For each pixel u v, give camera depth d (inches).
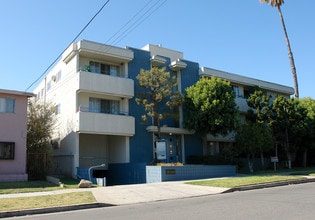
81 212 422.9
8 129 821.9
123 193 589.6
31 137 906.7
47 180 828.0
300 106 1244.5
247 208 392.5
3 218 394.3
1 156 801.6
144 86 1007.0
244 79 1378.0
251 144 1059.9
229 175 953.5
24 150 834.8
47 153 896.3
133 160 1035.3
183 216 356.2
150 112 1013.8
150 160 1071.6
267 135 1090.7
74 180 863.7
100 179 780.6
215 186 650.8
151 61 1131.9
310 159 1423.5
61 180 858.8
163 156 986.7
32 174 856.9
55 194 563.5
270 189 619.2
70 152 970.7
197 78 1242.6
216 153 1191.6
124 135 1023.6
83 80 962.1
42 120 936.3
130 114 1059.9
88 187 709.3
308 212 352.8
